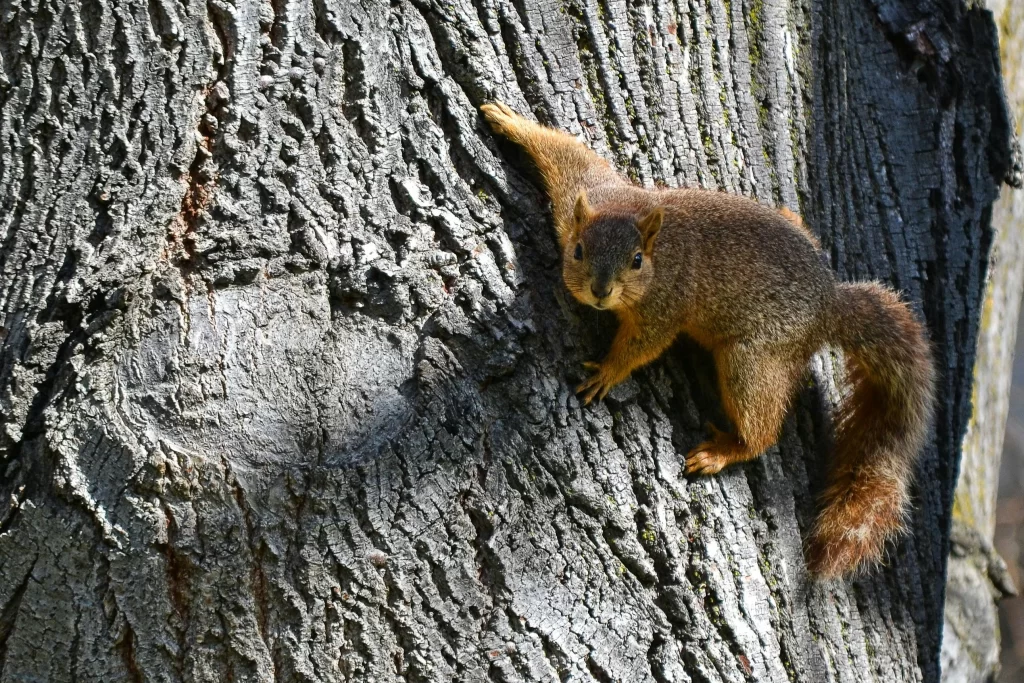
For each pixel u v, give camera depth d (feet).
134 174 25.46
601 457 26.78
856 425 33.83
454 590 24.59
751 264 30.76
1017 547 67.26
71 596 23.68
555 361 27.45
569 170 30.07
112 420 23.85
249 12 26.43
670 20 31.71
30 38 25.86
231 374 24.34
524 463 25.80
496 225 27.78
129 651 23.70
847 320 32.81
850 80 36.11
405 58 27.68
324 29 26.94
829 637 28.53
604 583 25.82
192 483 23.56
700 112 32.01
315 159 26.43
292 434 24.25
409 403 25.21
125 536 23.43
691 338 32.53
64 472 23.72
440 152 27.66
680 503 27.22
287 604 23.76
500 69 29.27
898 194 35.94
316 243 25.81
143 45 25.85
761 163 32.86
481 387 26.00
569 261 29.04
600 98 30.81
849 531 29.76
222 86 26.11
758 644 26.63
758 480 29.14
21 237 25.32
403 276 25.84
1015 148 39.04
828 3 36.01
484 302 26.48
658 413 28.58
